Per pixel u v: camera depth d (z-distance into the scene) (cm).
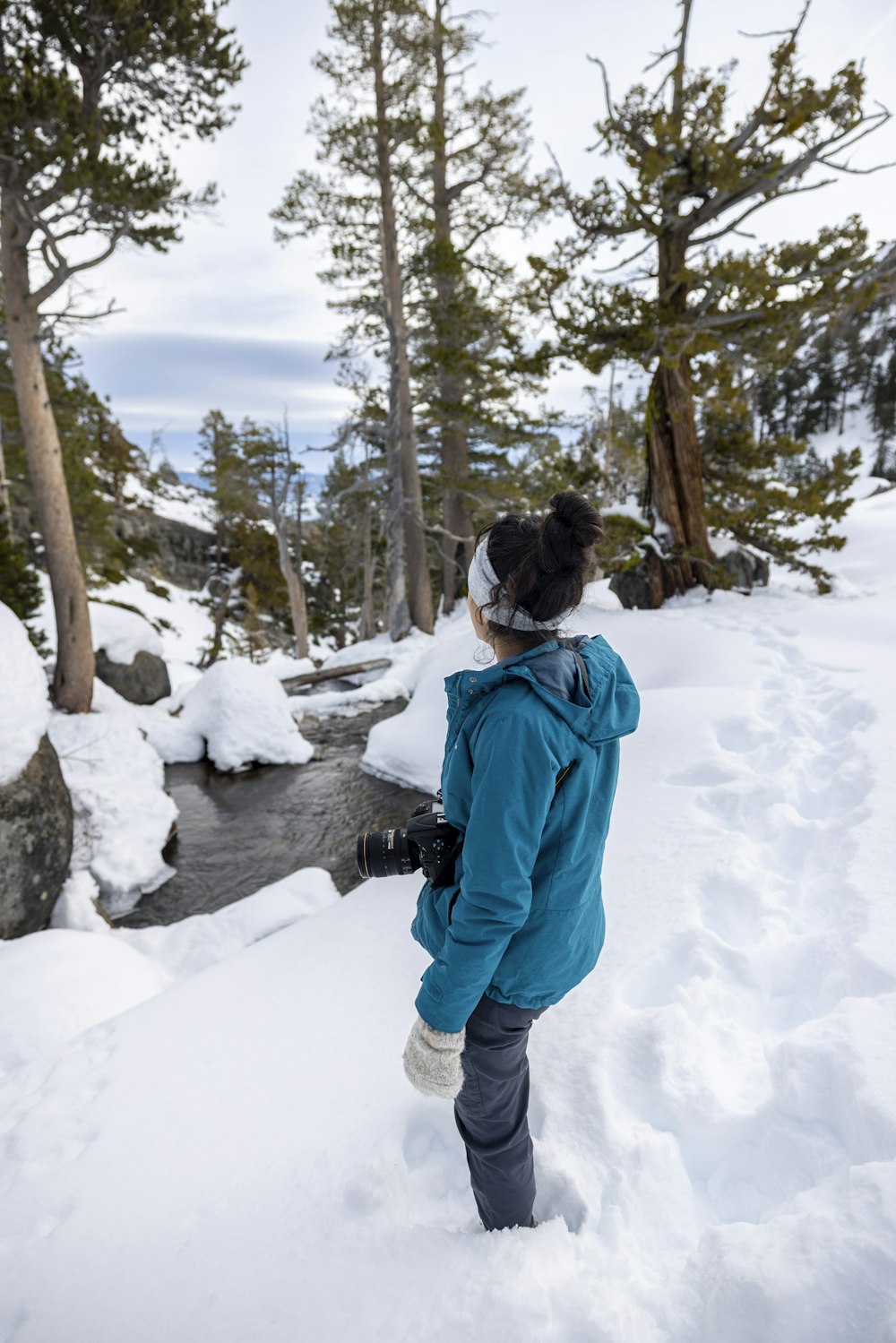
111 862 693
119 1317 139
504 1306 126
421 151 1602
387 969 265
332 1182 166
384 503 2394
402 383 1769
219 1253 151
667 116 1012
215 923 528
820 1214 127
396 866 135
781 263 1068
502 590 115
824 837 303
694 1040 191
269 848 771
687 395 1194
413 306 1738
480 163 1755
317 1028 234
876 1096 150
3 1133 201
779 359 1134
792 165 1022
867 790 332
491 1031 123
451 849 126
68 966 392
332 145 1570
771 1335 110
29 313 931
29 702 573
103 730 926
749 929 258
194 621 3716
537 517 117
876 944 209
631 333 1155
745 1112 167
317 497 2906
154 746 1054
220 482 2753
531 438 2145
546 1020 208
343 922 321
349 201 1647
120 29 824
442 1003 109
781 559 1327
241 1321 134
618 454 2873
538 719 106
